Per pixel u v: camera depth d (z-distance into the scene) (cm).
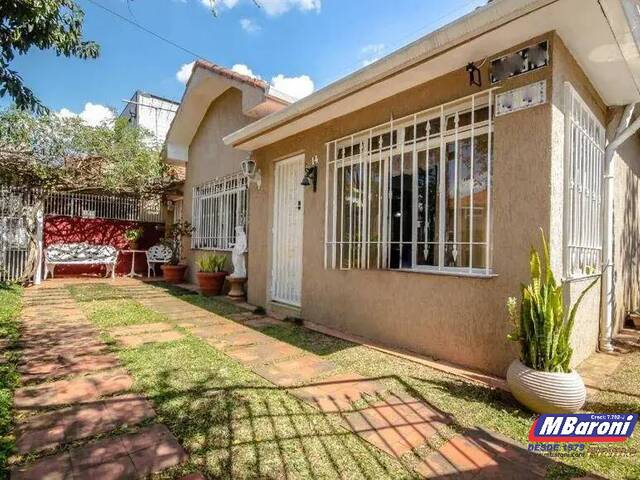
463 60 355
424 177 419
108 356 376
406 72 379
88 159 1034
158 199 1248
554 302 268
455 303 364
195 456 210
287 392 298
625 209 553
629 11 279
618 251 514
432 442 229
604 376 343
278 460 208
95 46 411
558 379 254
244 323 541
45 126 929
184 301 712
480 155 370
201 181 984
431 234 411
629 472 202
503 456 215
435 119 409
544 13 284
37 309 604
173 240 1094
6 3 325
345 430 242
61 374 326
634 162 602
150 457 207
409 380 324
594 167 427
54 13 358
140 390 295
